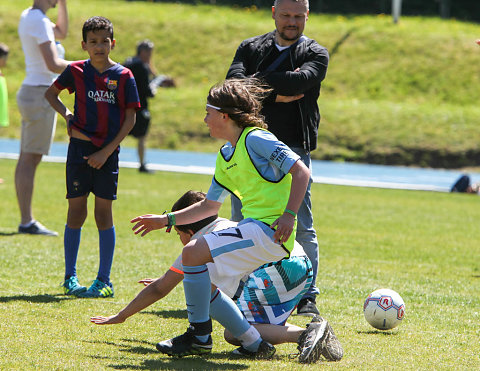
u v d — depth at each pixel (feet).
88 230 92.99
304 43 58.90
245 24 372.79
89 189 59.47
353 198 150.30
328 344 41.93
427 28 375.45
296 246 46.91
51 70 77.46
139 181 154.92
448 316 56.80
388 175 220.02
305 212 58.18
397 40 351.25
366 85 321.73
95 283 59.00
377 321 50.62
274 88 55.77
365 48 345.92
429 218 123.75
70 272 58.90
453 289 67.97
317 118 59.52
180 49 349.61
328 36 355.36
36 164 88.02
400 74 328.08
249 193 42.63
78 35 342.85
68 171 59.41
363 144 260.62
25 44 83.66
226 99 42.55
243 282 50.90
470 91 317.22
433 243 96.84
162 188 144.15
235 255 41.39
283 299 45.03
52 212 106.01
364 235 101.04
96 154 58.39
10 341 43.11
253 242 41.32
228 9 419.95
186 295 42.39
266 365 40.83
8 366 37.81
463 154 255.70
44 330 46.57
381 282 69.72
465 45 348.18
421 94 315.58
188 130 270.87
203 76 332.60
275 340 44.42
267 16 402.93
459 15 454.81
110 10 384.06
